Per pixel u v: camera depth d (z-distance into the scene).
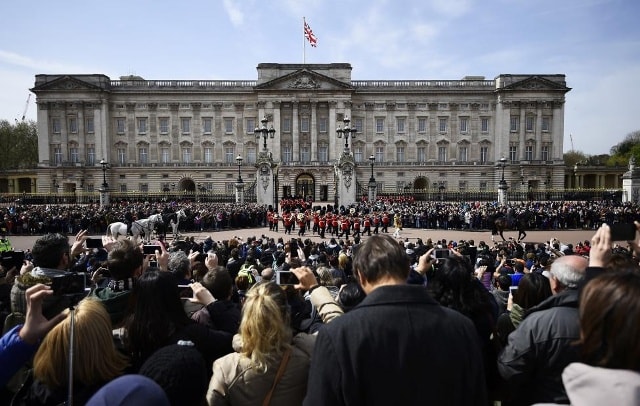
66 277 6.32
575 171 103.62
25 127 122.62
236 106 94.69
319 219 40.56
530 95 93.25
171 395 3.62
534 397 4.43
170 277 5.43
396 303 3.58
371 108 95.44
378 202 61.28
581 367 2.86
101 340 4.12
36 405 4.20
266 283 5.12
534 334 4.34
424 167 95.12
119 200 75.38
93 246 13.52
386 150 95.69
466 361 3.48
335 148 93.56
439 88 94.81
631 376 2.67
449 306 5.71
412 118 95.44
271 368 4.41
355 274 4.30
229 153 95.12
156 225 36.75
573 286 4.98
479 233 44.44
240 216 47.94
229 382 4.44
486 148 95.62
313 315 7.02
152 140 94.56
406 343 3.37
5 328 5.89
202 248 21.66
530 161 93.75
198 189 94.69
